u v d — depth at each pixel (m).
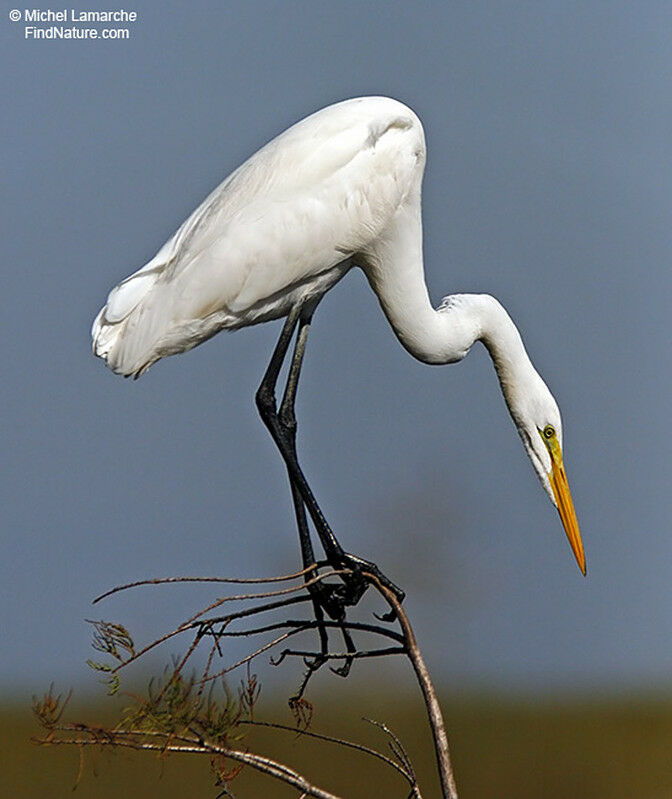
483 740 30.59
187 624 7.48
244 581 7.78
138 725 7.24
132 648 7.29
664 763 28.92
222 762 7.59
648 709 37.38
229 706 7.35
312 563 10.66
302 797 7.44
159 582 7.71
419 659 7.92
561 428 11.57
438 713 7.77
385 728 7.86
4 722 27.41
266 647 7.69
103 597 7.62
